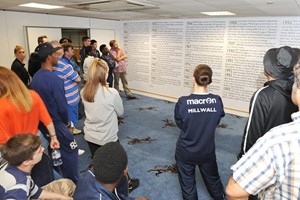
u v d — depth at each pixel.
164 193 2.47
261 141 0.74
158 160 3.17
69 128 2.28
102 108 2.18
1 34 4.77
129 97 6.57
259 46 4.83
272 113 1.40
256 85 5.01
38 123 1.82
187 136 1.91
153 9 4.17
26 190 1.34
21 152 1.33
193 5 3.55
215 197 2.17
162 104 6.01
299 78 0.74
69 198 1.60
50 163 1.76
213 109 1.86
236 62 5.20
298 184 0.67
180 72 6.17
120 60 6.09
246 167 0.76
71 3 3.64
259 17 4.71
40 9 4.61
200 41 5.66
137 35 6.86
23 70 4.10
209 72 1.85
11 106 1.55
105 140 2.26
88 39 5.55
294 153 0.66
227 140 3.88
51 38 5.50
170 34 6.14
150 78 6.85
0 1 3.56
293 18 4.34
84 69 4.65
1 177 1.32
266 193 0.79
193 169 2.06
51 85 1.95
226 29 5.20
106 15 5.61
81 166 2.94
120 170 0.91
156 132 4.15
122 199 1.15
